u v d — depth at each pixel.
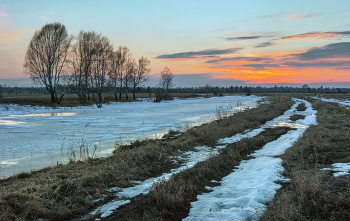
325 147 8.23
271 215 3.93
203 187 5.74
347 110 19.25
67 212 4.38
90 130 16.44
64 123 19.95
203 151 9.75
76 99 50.59
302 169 6.39
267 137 11.79
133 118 23.45
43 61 36.94
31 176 6.88
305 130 13.14
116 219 4.18
